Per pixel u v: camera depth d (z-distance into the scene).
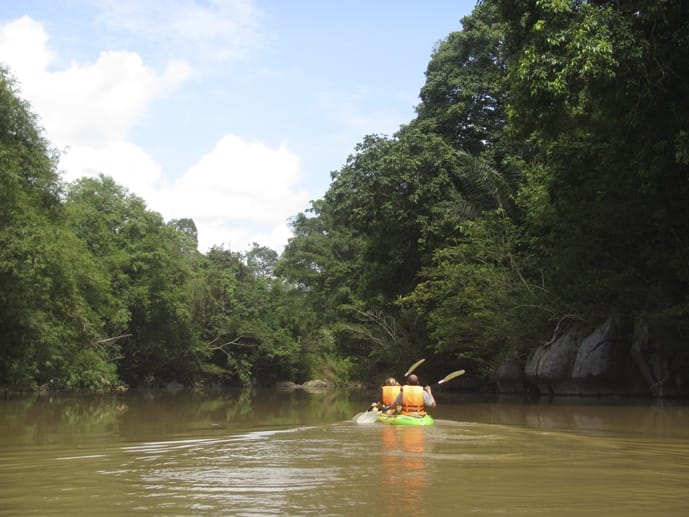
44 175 27.56
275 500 5.38
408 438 9.83
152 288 53.78
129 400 30.33
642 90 15.36
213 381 68.81
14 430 13.04
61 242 26.95
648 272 20.83
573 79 14.77
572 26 14.52
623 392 21.92
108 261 48.84
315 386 71.62
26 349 28.95
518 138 17.47
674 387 20.52
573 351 22.28
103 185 54.09
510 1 16.73
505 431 10.94
